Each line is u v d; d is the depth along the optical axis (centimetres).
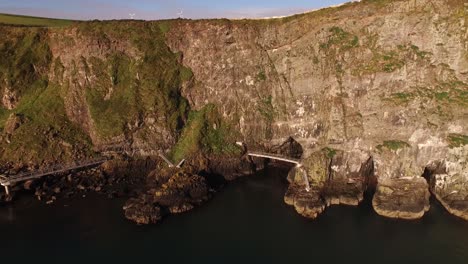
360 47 10219
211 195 9669
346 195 9169
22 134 10950
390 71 9612
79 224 8362
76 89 11775
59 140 10950
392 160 9219
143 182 10369
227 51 11825
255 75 11650
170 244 7625
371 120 9625
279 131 11331
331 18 10781
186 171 10294
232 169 10950
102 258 7175
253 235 7925
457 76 9525
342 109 9975
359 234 7875
